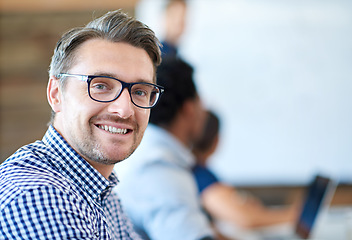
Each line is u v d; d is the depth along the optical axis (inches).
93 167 41.8
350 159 158.7
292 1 157.0
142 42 41.8
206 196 103.7
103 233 40.1
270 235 99.3
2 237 35.5
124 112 39.6
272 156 156.6
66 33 42.3
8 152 144.7
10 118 144.9
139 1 149.8
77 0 146.6
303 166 157.5
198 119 82.1
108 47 40.6
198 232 71.2
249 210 106.7
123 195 76.0
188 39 152.3
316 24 157.9
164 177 74.3
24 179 36.6
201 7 152.9
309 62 157.9
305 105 157.9
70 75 40.4
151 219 72.7
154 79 44.8
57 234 35.5
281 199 156.3
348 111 159.3
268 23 156.1
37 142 42.2
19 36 145.3
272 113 156.8
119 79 40.1
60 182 37.9
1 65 144.6
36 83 146.3
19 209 35.1
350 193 157.8
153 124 79.4
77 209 37.1
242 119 155.7
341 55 158.6
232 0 154.3
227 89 154.7
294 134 157.5
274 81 156.9
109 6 148.3
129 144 40.8
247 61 155.8
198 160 106.0
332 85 158.7
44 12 145.6
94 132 39.9
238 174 155.3
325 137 158.9
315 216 86.2
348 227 85.2
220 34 154.2
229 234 100.1
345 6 158.6
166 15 150.3
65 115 40.9
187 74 80.1
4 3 143.8
